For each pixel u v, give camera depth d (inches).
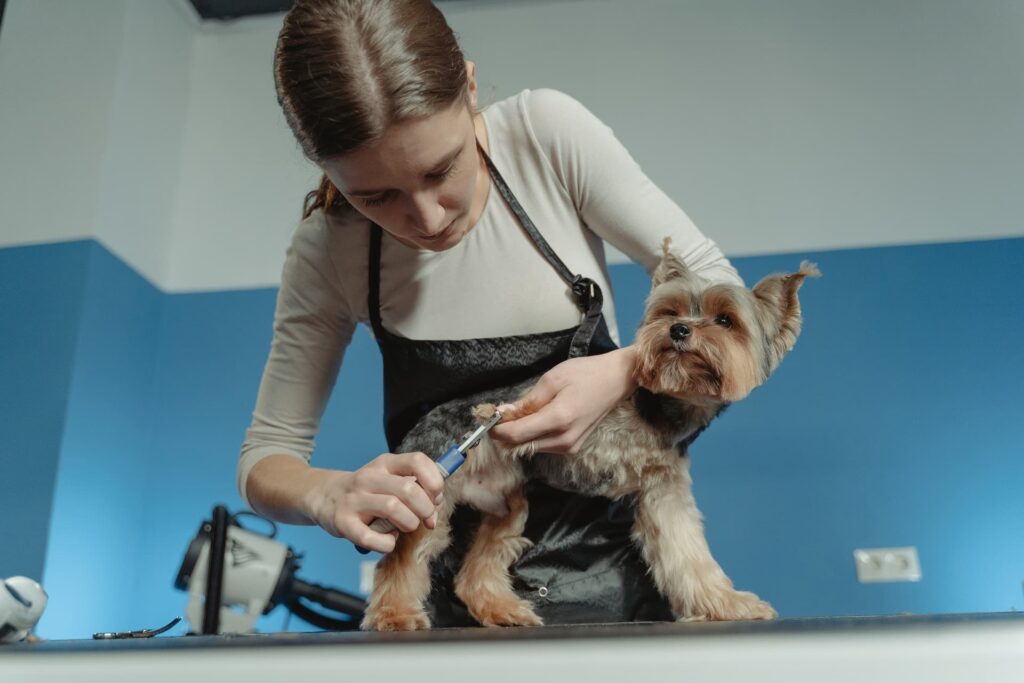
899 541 154.9
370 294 63.7
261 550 116.3
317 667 26.2
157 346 187.5
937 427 158.7
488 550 64.5
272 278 188.9
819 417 161.8
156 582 173.3
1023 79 174.1
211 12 209.3
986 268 164.9
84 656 28.0
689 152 180.5
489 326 62.1
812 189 174.4
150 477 179.6
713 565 62.4
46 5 189.8
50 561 154.5
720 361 61.0
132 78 186.7
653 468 63.4
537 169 62.2
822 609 154.1
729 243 174.1
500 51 192.7
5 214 176.9
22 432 161.8
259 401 67.2
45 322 167.5
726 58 185.0
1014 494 154.0
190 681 26.9
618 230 62.8
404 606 60.4
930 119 175.0
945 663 23.8
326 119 45.7
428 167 48.0
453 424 61.8
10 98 184.9
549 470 63.8
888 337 163.9
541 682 25.1
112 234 177.0
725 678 24.5
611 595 62.8
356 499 49.4
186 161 200.4
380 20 46.9
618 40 189.8
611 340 64.2
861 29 182.5
